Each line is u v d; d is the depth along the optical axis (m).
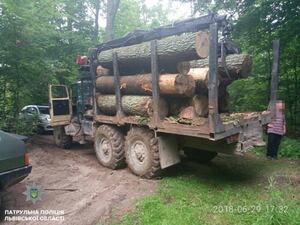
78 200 4.99
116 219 4.24
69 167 7.00
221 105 6.25
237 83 11.27
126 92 6.47
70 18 14.86
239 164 6.76
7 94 9.98
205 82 5.34
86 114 7.91
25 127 9.93
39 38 9.86
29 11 9.30
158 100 5.52
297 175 5.81
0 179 4.19
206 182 5.52
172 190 5.13
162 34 6.03
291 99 9.88
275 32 9.08
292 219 3.70
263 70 10.38
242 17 9.24
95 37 17.25
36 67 9.66
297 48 8.95
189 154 6.87
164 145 5.74
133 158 6.20
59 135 9.30
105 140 6.93
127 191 5.27
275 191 4.40
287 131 9.65
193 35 4.85
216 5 10.20
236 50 6.04
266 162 6.87
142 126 6.06
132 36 6.57
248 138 5.09
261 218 3.82
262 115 5.49
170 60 5.36
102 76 7.11
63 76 12.08
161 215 4.18
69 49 14.14
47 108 12.65
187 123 5.09
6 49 8.98
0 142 4.27
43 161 7.64
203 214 4.20
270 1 8.38
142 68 6.32
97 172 6.54
